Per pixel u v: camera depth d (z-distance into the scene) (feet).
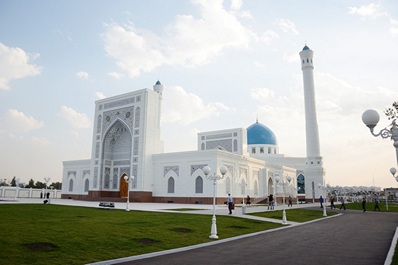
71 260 24.40
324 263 23.93
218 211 72.33
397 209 104.99
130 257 26.17
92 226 38.99
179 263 24.03
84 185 141.38
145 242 32.19
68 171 151.23
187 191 107.96
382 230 46.68
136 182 114.73
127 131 127.24
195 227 43.47
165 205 93.56
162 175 114.93
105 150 128.88
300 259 25.41
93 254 26.50
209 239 36.45
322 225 54.03
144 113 117.91
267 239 37.29
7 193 153.17
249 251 29.30
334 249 30.30
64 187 150.92
